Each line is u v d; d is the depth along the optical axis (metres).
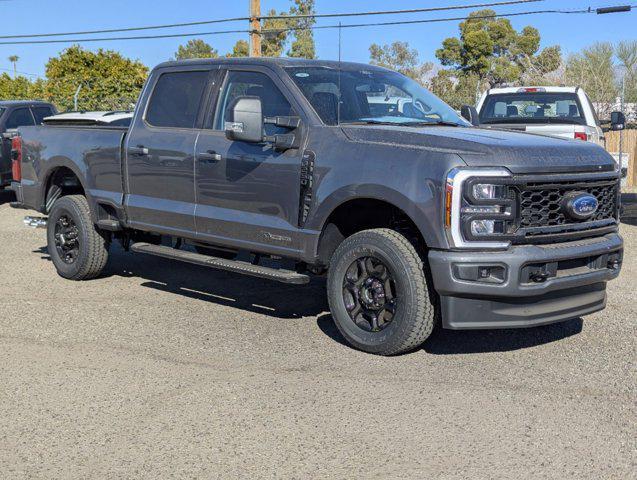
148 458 4.01
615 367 5.40
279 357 5.63
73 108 31.53
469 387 5.00
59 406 4.72
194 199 6.74
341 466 3.91
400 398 4.82
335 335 6.20
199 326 6.46
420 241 5.55
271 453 4.06
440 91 45.41
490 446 4.13
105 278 8.33
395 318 5.46
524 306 5.30
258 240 6.27
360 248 5.61
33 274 8.54
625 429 4.34
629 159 22.27
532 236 5.21
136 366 5.44
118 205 7.45
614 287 8.05
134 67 34.78
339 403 4.74
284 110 6.22
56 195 8.52
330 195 5.71
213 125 6.69
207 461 3.97
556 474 3.80
